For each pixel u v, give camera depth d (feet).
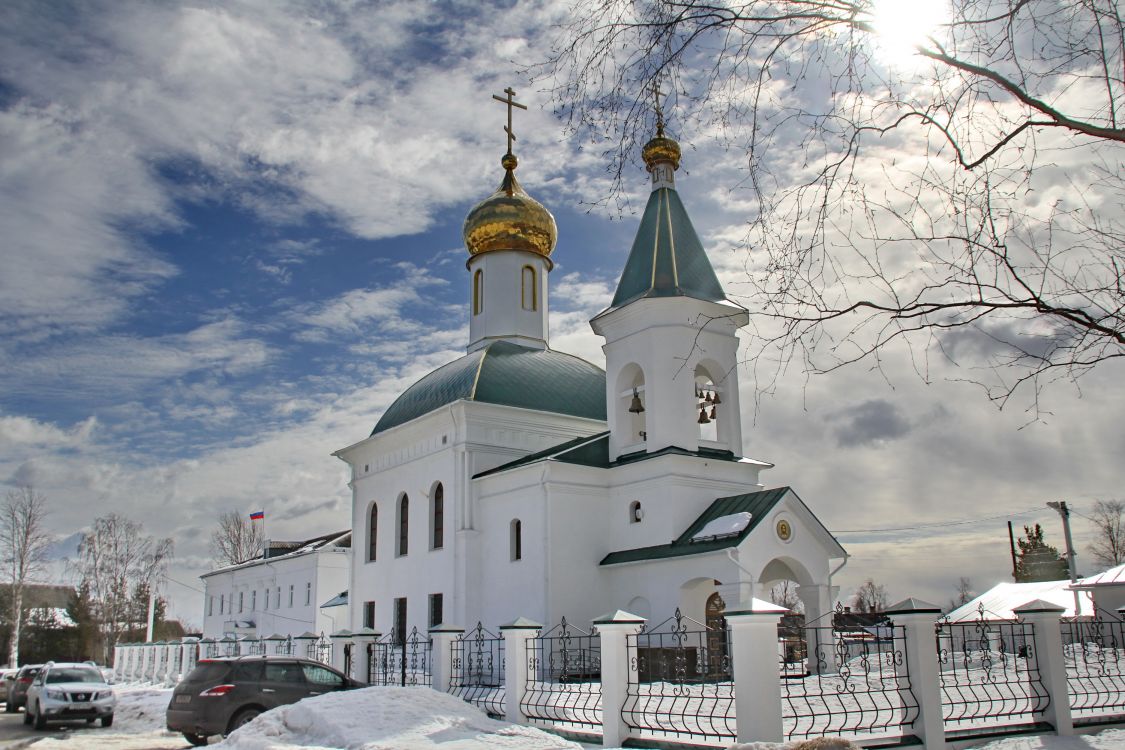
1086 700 57.41
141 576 251.80
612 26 29.07
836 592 86.79
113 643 247.29
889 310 27.58
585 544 96.68
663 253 99.86
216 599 252.83
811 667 83.76
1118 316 25.21
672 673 81.61
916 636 42.93
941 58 25.98
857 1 26.16
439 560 108.78
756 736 38.70
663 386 95.50
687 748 41.83
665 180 105.60
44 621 263.90
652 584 90.43
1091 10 24.76
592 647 93.30
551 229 133.18
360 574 126.11
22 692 112.57
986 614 150.71
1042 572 245.45
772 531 84.17
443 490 110.73
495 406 109.19
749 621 39.83
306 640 87.35
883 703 59.31
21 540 216.33
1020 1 24.80
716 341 99.30
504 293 129.39
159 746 68.69
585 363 126.00
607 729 46.29
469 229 132.67
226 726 60.90
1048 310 25.29
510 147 137.80
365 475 128.67
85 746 69.26
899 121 27.43
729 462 96.12
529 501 98.43
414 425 115.44
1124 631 63.57
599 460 100.48
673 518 91.40
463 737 44.86
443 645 65.00
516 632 56.34
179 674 132.87
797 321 29.37
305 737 47.67
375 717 47.93
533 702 59.41
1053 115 25.02
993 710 56.08
